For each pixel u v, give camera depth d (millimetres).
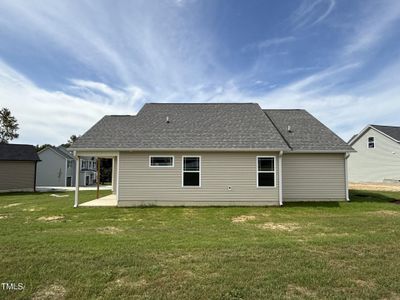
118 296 3508
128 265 4605
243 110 15867
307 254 5207
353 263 4723
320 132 15125
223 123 14398
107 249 5531
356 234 6914
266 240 6320
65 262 4742
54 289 3727
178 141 12844
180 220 9102
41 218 9508
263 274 4211
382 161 27531
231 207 12031
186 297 3475
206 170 12641
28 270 4375
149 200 12531
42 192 24750
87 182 47656
